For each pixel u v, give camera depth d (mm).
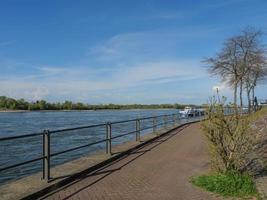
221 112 11406
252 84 46750
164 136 26797
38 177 11617
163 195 10203
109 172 13359
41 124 67625
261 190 10312
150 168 14133
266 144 16188
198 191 10641
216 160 11445
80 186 11211
